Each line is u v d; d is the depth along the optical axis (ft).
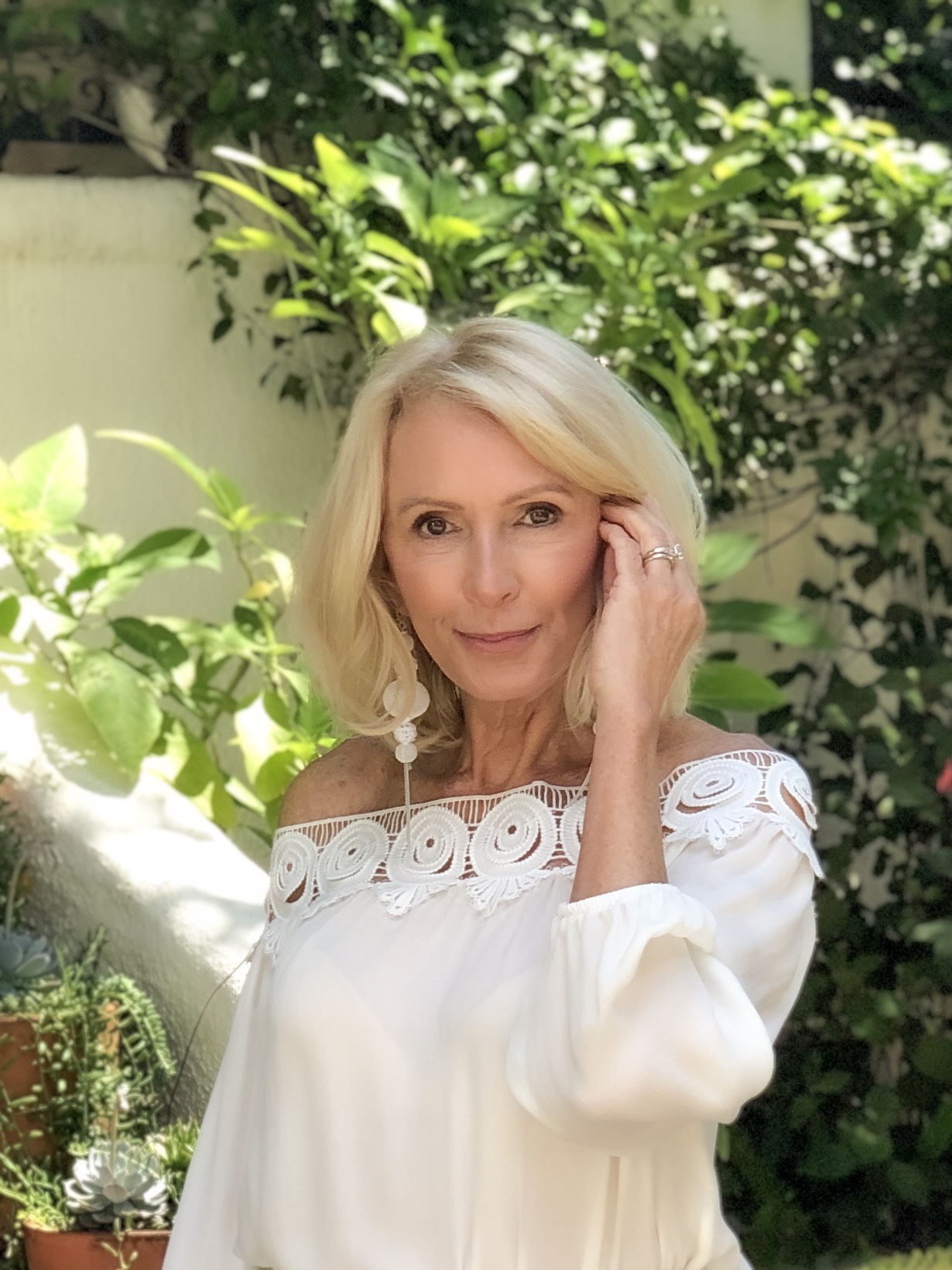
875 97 18.76
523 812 6.70
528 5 16.42
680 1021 5.61
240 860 11.57
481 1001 6.25
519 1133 6.15
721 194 14.48
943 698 16.25
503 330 6.57
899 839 16.79
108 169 16.75
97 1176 9.21
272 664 13.19
